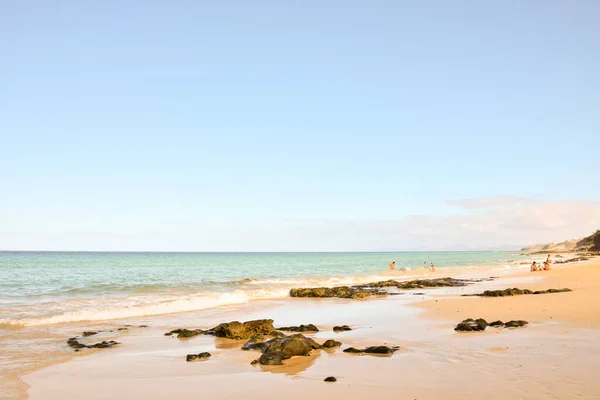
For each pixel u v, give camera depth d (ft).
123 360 45.83
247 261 383.24
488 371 35.81
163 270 221.05
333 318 71.97
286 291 118.73
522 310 70.64
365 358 42.96
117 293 110.22
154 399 33.06
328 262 368.07
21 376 40.04
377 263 344.49
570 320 59.36
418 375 35.94
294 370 39.34
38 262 299.58
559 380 32.65
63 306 83.87
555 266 229.04
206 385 36.04
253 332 58.59
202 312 82.64
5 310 77.71
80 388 36.27
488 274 192.24
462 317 67.77
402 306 86.38
